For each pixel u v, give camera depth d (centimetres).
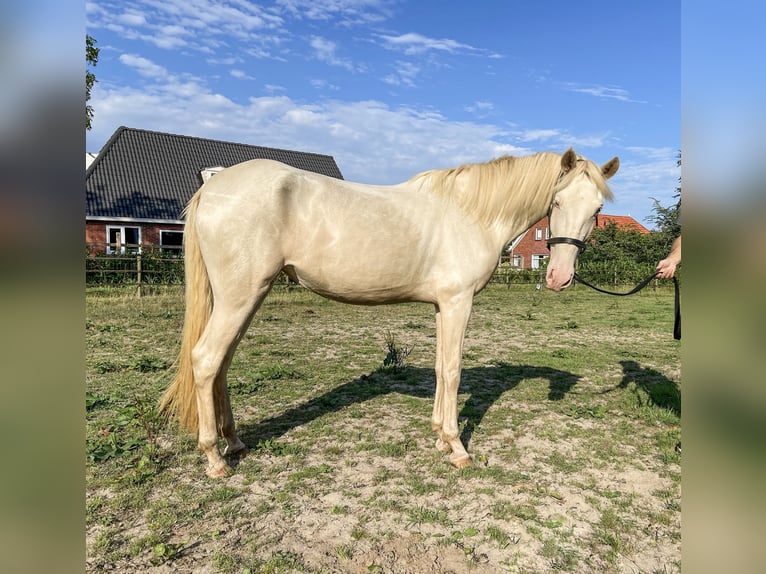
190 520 245
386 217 293
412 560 217
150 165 2136
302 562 214
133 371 534
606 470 314
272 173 279
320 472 300
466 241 308
